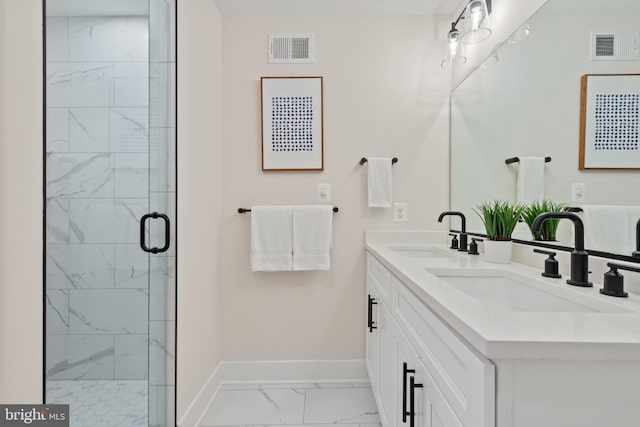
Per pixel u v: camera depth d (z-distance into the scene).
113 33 1.10
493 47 1.64
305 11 2.08
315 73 2.12
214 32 1.98
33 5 0.77
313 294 2.13
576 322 0.60
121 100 1.14
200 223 1.76
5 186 0.72
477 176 1.77
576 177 1.07
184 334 1.55
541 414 0.53
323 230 2.04
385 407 1.45
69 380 0.90
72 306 0.92
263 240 2.04
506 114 1.49
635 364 0.52
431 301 0.78
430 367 0.83
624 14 0.91
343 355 2.13
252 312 2.13
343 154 2.13
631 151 0.88
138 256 1.24
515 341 0.51
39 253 0.79
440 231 2.11
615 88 0.93
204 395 1.78
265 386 2.06
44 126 0.80
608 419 0.52
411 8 2.05
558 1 1.16
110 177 1.09
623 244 0.90
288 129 2.11
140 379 1.25
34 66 0.78
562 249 1.13
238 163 2.13
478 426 0.56
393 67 2.13
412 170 2.13
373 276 1.82
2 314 0.71
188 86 1.61
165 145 1.43
